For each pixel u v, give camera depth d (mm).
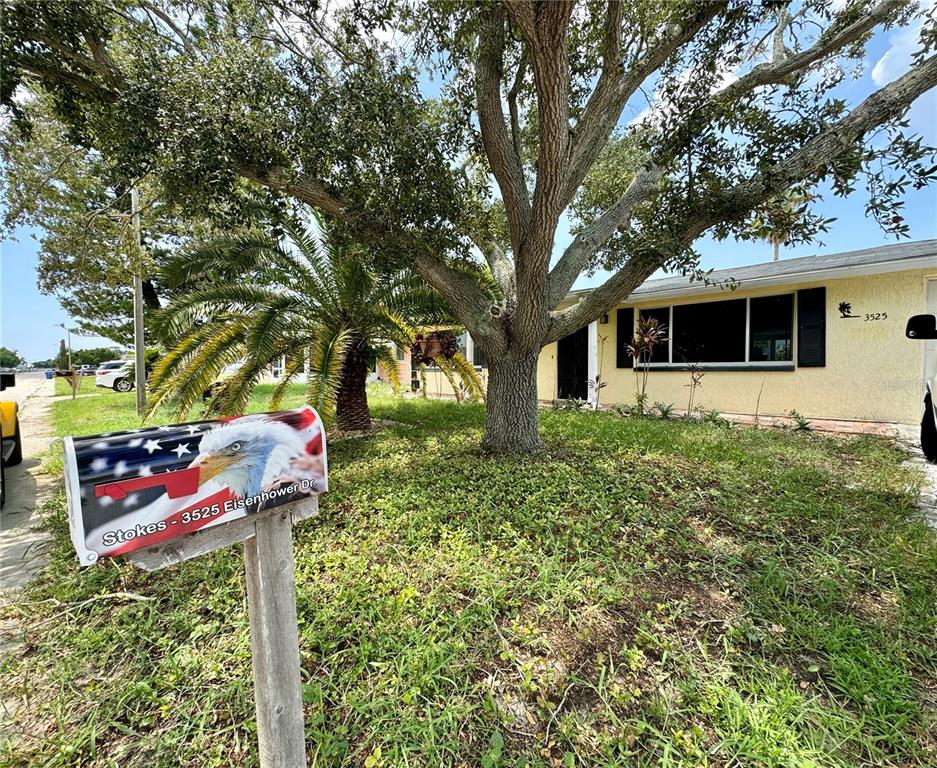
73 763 1489
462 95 4602
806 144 3828
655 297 8586
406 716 1616
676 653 1914
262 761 1193
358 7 3881
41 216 6543
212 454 990
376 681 1777
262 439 1073
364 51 4160
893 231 3578
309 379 5488
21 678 1865
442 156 4336
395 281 6703
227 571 2629
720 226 4152
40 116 5613
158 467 912
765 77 4141
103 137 4168
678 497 3602
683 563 2641
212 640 2035
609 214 5316
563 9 2898
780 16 4430
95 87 3855
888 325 6461
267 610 1133
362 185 4164
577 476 4031
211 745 1538
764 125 3816
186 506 950
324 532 3080
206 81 3670
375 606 2195
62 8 3402
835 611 2217
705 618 2154
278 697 1165
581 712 1644
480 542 2848
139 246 7316
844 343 6816
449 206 4379
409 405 9953
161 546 941
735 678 1791
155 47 4090
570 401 9609
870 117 3578
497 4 3871
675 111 4016
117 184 5777
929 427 4543
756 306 7719
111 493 853
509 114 4961
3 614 2314
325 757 1470
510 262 5770
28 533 3426
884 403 6520
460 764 1460
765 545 2850
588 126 4277
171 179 3703
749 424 7078
